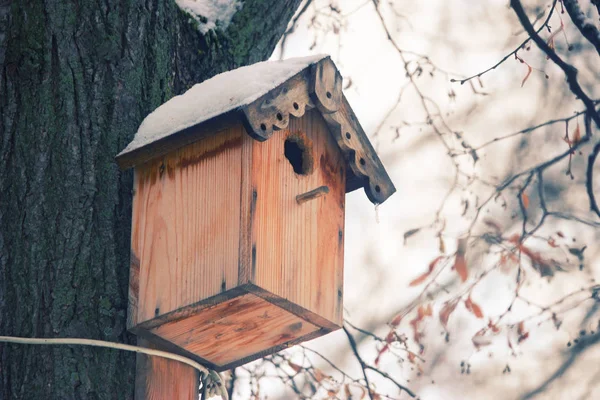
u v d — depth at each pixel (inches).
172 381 284.5
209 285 259.6
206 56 326.6
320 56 279.1
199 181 269.1
